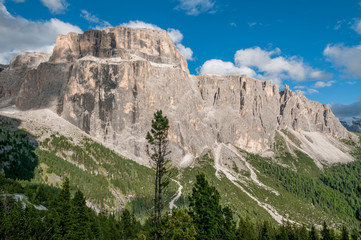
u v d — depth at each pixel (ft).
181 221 132.57
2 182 384.06
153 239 127.13
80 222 254.06
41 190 397.19
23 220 242.17
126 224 341.00
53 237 238.68
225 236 232.32
